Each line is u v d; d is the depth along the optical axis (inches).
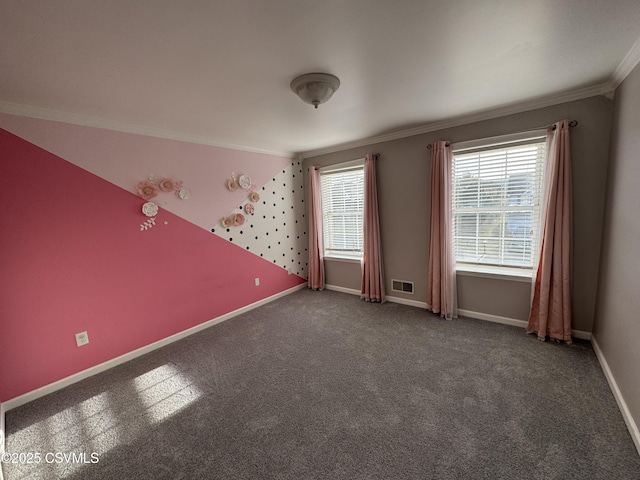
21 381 84.2
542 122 101.4
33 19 46.9
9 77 66.2
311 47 60.3
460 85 83.7
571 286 102.7
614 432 64.1
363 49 62.1
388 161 142.3
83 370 96.0
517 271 116.4
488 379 84.7
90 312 97.1
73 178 92.0
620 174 79.6
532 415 70.2
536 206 108.2
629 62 70.3
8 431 73.4
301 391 83.9
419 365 93.8
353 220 165.2
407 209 140.1
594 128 93.3
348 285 172.6
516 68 74.5
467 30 56.6
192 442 67.4
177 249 120.1
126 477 59.6
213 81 73.5
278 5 46.8
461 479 55.3
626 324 70.8
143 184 108.5
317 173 171.0
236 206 142.8
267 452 63.8
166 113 94.8
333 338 115.6
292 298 167.0
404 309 142.2
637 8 50.9
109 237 100.6
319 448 64.1
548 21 54.4
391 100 93.4
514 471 56.3
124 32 52.2
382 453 62.1
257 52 61.2
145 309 111.0
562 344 101.6
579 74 79.9
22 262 83.7
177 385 89.5
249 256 150.0
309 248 179.3
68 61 60.9
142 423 74.4
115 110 90.1
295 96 85.2
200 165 126.8
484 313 125.2
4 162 79.8
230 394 84.0
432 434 66.3
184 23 50.4
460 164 123.1
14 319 82.9
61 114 88.5
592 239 97.7
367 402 78.0
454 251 128.0
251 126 113.7
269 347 110.8
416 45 61.3
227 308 140.4
